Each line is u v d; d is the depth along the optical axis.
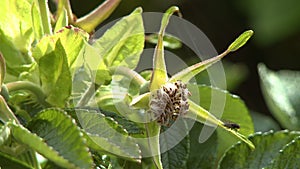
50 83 0.23
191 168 0.28
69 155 0.19
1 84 0.22
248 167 0.26
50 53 0.22
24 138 0.19
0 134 0.19
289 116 0.37
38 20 0.24
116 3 0.26
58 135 0.19
